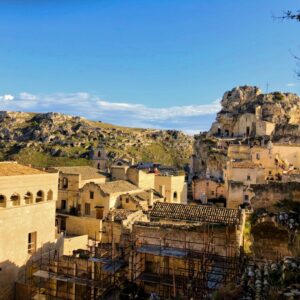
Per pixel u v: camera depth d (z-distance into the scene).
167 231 34.06
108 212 63.47
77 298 39.38
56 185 48.19
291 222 28.53
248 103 149.12
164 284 30.64
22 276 41.94
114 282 34.47
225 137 137.38
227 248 31.95
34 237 44.69
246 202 88.75
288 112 140.12
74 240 53.84
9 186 40.38
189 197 106.00
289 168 104.00
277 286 20.03
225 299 20.94
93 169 86.31
